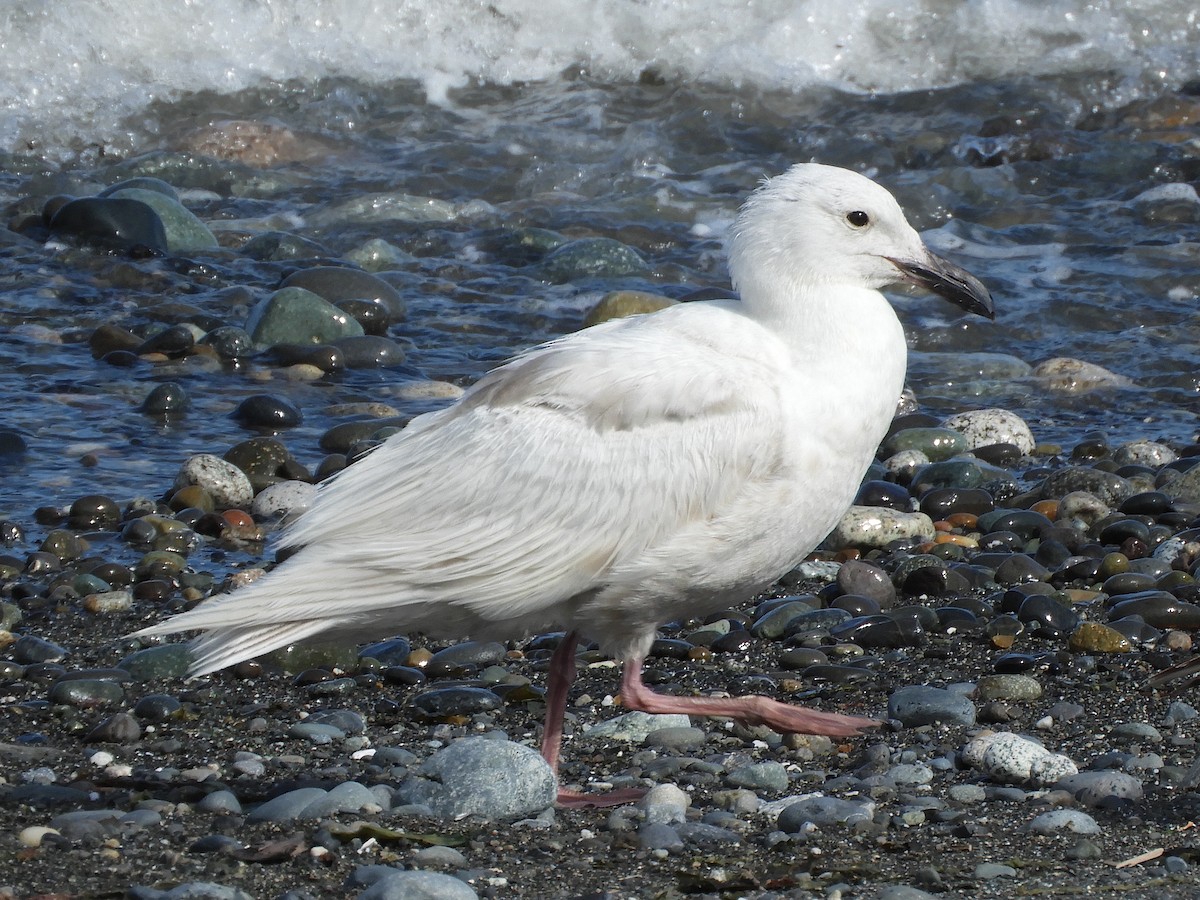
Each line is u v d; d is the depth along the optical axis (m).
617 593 8.86
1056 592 12.17
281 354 18.41
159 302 19.88
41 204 22.86
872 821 8.22
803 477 8.88
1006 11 28.55
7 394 17.11
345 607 8.41
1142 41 28.50
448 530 8.58
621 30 28.34
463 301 20.61
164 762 9.29
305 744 9.60
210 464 14.72
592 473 8.61
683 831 8.02
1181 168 24.72
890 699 10.16
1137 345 19.30
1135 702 10.16
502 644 11.52
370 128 26.86
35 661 11.23
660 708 9.33
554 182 25.00
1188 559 12.74
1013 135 26.12
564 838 8.05
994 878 7.45
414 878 7.02
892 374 9.23
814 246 9.20
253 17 27.45
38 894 7.06
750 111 27.41
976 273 21.47
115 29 26.72
